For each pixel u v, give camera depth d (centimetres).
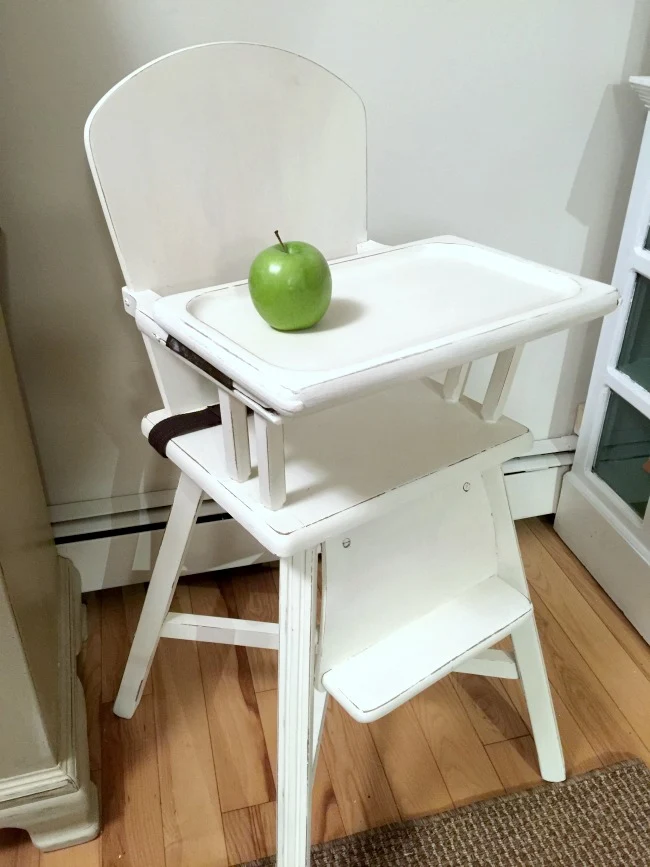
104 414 103
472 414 78
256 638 89
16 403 86
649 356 110
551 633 113
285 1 83
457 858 83
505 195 103
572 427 129
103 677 104
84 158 86
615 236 111
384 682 69
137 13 80
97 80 82
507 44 92
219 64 67
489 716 100
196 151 68
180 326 57
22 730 74
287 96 72
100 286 94
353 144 77
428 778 92
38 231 88
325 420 76
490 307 62
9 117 81
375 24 87
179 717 99
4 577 65
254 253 75
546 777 91
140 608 116
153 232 68
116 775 91
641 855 83
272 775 92
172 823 86
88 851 83
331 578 69
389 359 51
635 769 92
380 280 68
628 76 99
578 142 102
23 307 92
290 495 64
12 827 81
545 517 138
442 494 76
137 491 110
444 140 97
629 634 113
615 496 118
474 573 81
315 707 76
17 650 69
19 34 77
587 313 60
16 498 76
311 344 56
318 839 84
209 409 77
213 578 123
